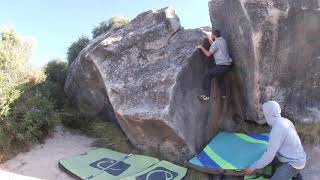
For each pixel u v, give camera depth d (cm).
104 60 484
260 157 370
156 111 410
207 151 409
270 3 395
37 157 432
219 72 444
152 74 447
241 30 417
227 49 447
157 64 460
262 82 417
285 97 427
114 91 452
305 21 402
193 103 438
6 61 487
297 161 337
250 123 461
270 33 398
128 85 450
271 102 348
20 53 521
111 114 504
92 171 397
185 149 416
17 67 497
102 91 505
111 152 439
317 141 419
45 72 575
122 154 435
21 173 399
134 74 458
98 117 529
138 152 440
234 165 378
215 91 464
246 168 362
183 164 411
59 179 392
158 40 475
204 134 441
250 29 400
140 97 433
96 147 465
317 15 402
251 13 398
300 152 341
